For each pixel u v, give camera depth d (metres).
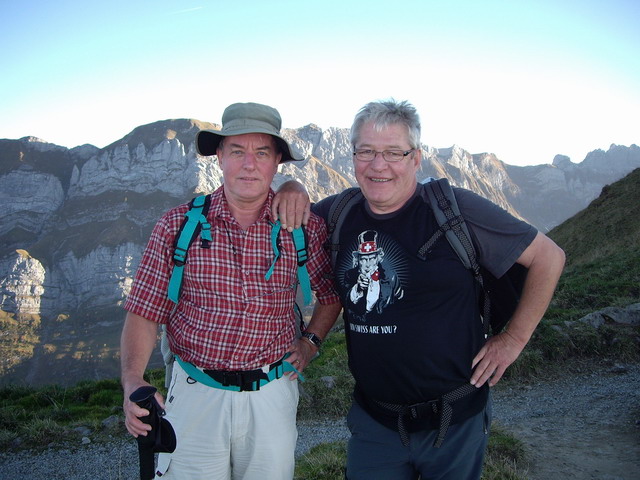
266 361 2.94
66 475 7.27
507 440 6.12
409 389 2.74
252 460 2.96
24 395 12.12
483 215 2.70
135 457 7.77
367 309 2.79
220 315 2.83
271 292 2.91
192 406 2.92
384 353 2.74
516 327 2.81
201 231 2.84
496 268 2.74
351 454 2.98
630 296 12.70
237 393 2.88
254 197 2.91
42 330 193.75
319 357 11.19
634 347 9.91
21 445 8.40
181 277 2.86
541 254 2.71
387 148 2.75
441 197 2.78
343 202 3.05
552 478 5.38
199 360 2.88
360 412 3.02
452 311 2.71
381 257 2.79
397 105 2.82
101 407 10.58
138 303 2.92
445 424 2.69
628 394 8.01
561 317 11.57
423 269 2.68
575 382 8.97
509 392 8.89
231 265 2.84
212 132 2.93
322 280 3.24
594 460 5.77
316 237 3.06
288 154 3.02
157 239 2.92
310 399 9.01
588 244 27.50
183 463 2.94
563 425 7.05
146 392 2.49
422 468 2.84
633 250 19.17
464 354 2.74
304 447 7.37
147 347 2.92
